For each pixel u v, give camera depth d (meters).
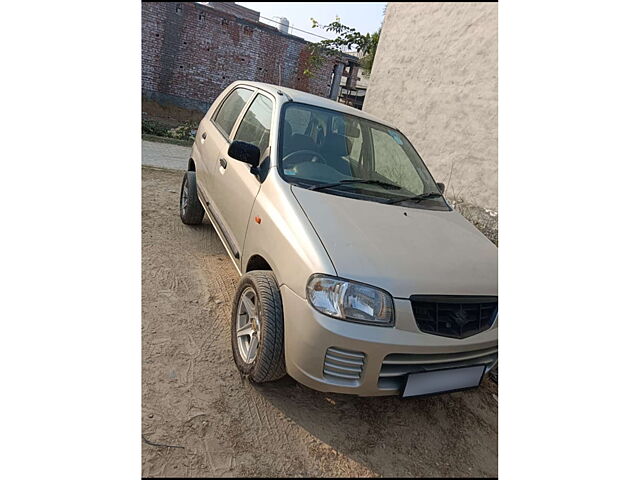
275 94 3.21
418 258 2.25
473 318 2.22
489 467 2.24
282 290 2.17
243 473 1.92
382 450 2.20
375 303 1.99
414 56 6.52
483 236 2.89
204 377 2.44
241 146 2.68
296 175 2.70
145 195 5.31
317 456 2.09
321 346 1.97
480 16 5.46
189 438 2.04
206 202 3.68
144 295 3.11
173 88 13.70
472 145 5.49
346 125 3.24
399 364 2.06
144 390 2.26
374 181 3.01
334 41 10.62
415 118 6.42
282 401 2.38
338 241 2.15
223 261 3.90
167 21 13.00
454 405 2.66
